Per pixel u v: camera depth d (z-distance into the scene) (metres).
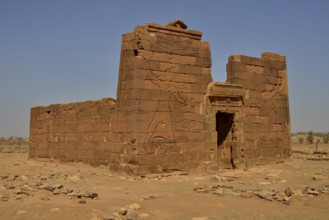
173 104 17.70
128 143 16.73
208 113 18.78
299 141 58.97
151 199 11.32
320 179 15.82
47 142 24.48
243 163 19.98
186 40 18.38
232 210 10.43
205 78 18.91
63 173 16.69
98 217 8.92
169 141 17.44
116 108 17.72
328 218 9.85
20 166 19.28
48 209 9.16
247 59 20.97
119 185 14.59
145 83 16.88
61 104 23.28
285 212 10.38
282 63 23.02
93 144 20.11
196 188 13.53
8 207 9.19
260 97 21.45
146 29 17.09
